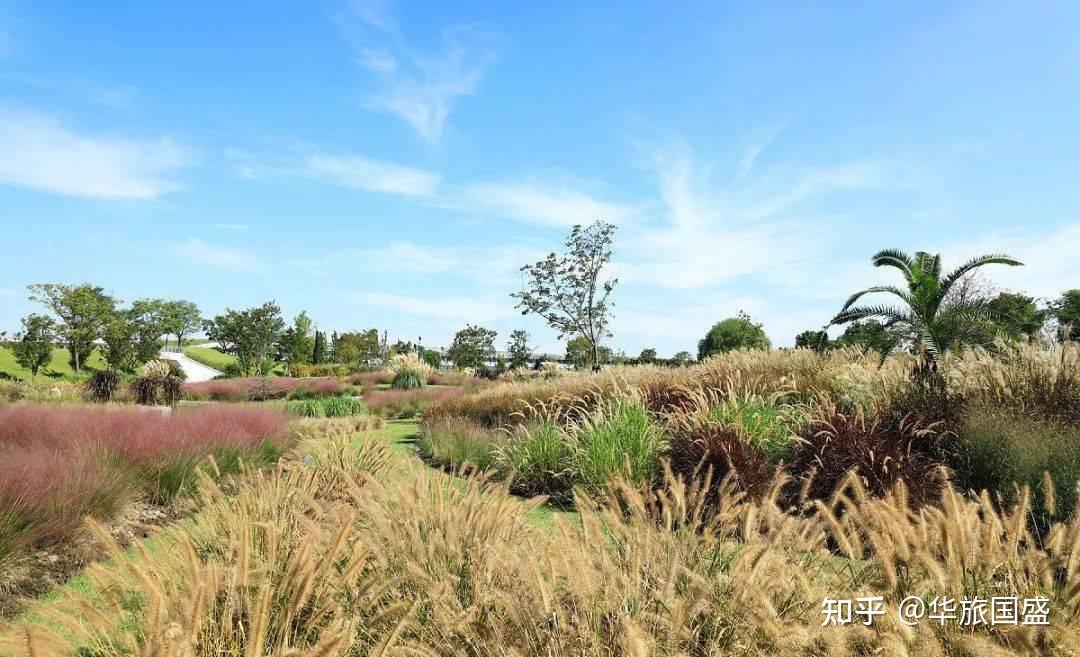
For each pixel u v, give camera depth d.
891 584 2.91
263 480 5.34
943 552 3.04
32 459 6.07
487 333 55.66
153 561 3.28
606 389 14.32
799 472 7.18
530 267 34.91
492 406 16.03
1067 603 2.78
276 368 73.94
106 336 54.72
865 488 6.38
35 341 48.62
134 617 3.01
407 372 30.77
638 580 3.02
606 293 34.66
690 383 12.98
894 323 10.03
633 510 3.75
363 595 3.04
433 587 3.02
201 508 6.07
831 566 3.36
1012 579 2.99
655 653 2.57
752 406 8.79
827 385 11.85
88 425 8.59
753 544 3.16
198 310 79.94
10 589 4.10
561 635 2.73
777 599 3.01
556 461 8.41
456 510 3.89
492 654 2.71
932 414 8.13
